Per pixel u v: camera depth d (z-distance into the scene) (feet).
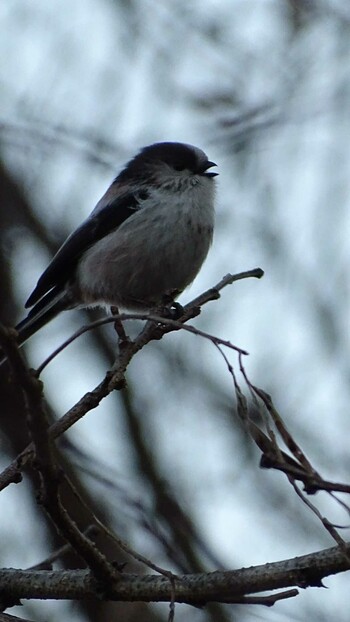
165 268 36.19
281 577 16.69
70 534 17.79
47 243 43.91
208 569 34.42
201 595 17.35
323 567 16.39
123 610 32.78
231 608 30.71
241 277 23.29
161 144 38.42
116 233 36.35
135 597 18.24
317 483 15.31
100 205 37.45
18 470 18.56
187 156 37.22
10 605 19.58
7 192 43.04
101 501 33.94
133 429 39.19
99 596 18.56
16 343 15.81
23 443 36.88
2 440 37.32
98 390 19.57
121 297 37.27
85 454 32.24
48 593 19.08
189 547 34.63
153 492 36.81
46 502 17.34
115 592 18.42
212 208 36.88
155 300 37.37
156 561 32.55
